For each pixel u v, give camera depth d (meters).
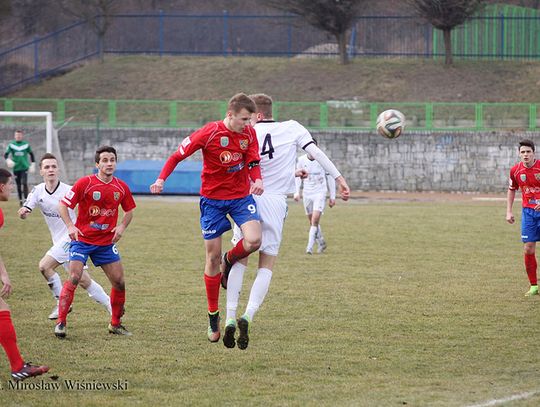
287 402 20.12
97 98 136.25
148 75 142.62
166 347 25.77
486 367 23.55
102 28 151.25
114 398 20.53
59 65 154.50
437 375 22.70
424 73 138.50
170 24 158.38
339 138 107.00
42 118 119.56
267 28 159.00
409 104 115.62
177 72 143.00
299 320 29.84
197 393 20.95
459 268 42.72
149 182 96.88
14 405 19.98
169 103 118.69
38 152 102.50
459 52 146.62
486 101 130.38
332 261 45.09
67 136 106.94
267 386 21.61
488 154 105.44
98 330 28.11
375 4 160.75
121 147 107.81
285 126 25.06
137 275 39.78
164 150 107.75
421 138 106.19
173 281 38.12
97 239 27.09
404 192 106.12
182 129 107.75
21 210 30.31
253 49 159.00
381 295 34.88
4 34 170.75
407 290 36.09
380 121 40.88
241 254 23.78
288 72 140.62
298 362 24.06
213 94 134.88
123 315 30.42
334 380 22.19
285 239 55.22
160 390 21.25
